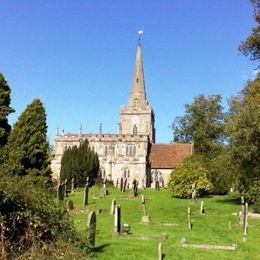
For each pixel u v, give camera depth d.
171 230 25.94
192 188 43.62
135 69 110.81
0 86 37.38
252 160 34.91
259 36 32.84
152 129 105.12
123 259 17.88
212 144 80.12
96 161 69.81
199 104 84.19
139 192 52.38
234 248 21.31
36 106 38.59
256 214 33.47
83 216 28.02
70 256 13.83
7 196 12.91
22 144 36.94
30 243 13.33
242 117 32.88
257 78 34.91
